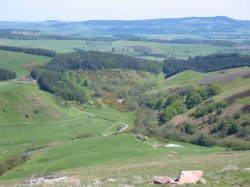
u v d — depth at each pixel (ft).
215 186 132.57
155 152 372.17
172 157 301.63
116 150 385.50
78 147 440.45
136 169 206.28
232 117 494.18
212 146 437.99
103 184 138.31
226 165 190.08
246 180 142.72
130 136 481.46
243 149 370.73
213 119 509.76
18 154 457.68
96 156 362.53
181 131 515.50
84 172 221.46
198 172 142.00
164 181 138.31
